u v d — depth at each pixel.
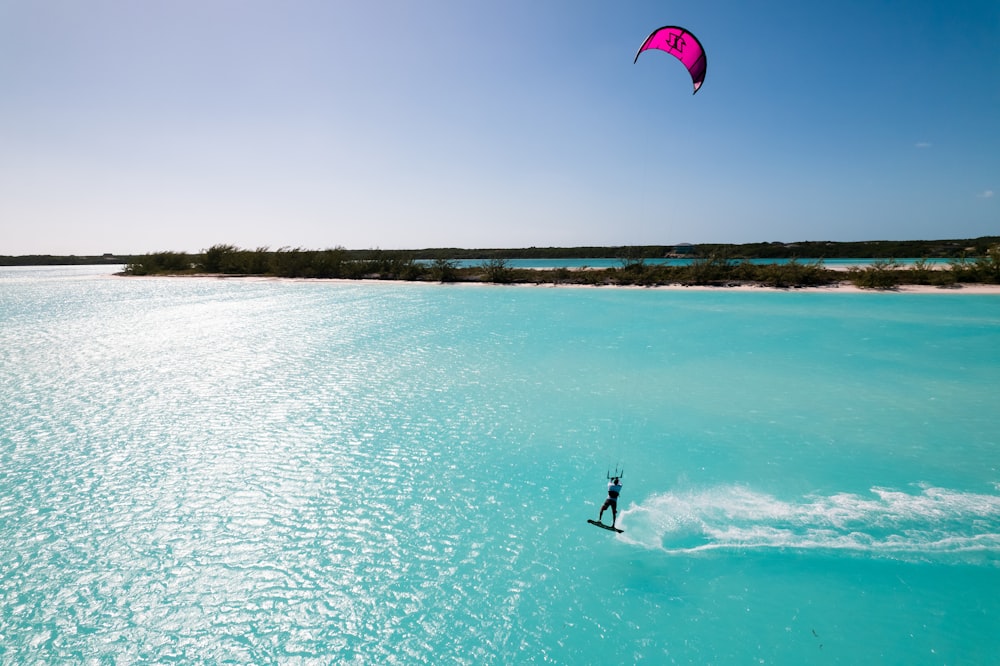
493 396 17.02
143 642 7.19
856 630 7.11
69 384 18.84
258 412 15.81
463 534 9.59
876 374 18.64
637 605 7.72
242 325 30.45
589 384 18.14
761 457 12.30
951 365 19.59
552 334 26.67
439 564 8.77
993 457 12.01
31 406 16.47
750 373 19.12
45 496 10.98
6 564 8.80
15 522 10.02
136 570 8.66
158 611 7.77
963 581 7.95
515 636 7.21
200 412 15.86
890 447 12.64
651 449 12.89
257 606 7.86
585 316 31.95
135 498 10.91
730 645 6.91
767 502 10.33
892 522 9.52
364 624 7.50
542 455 12.72
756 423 14.37
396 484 11.41
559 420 14.89
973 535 9.05
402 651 7.01
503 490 11.12
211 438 13.91
